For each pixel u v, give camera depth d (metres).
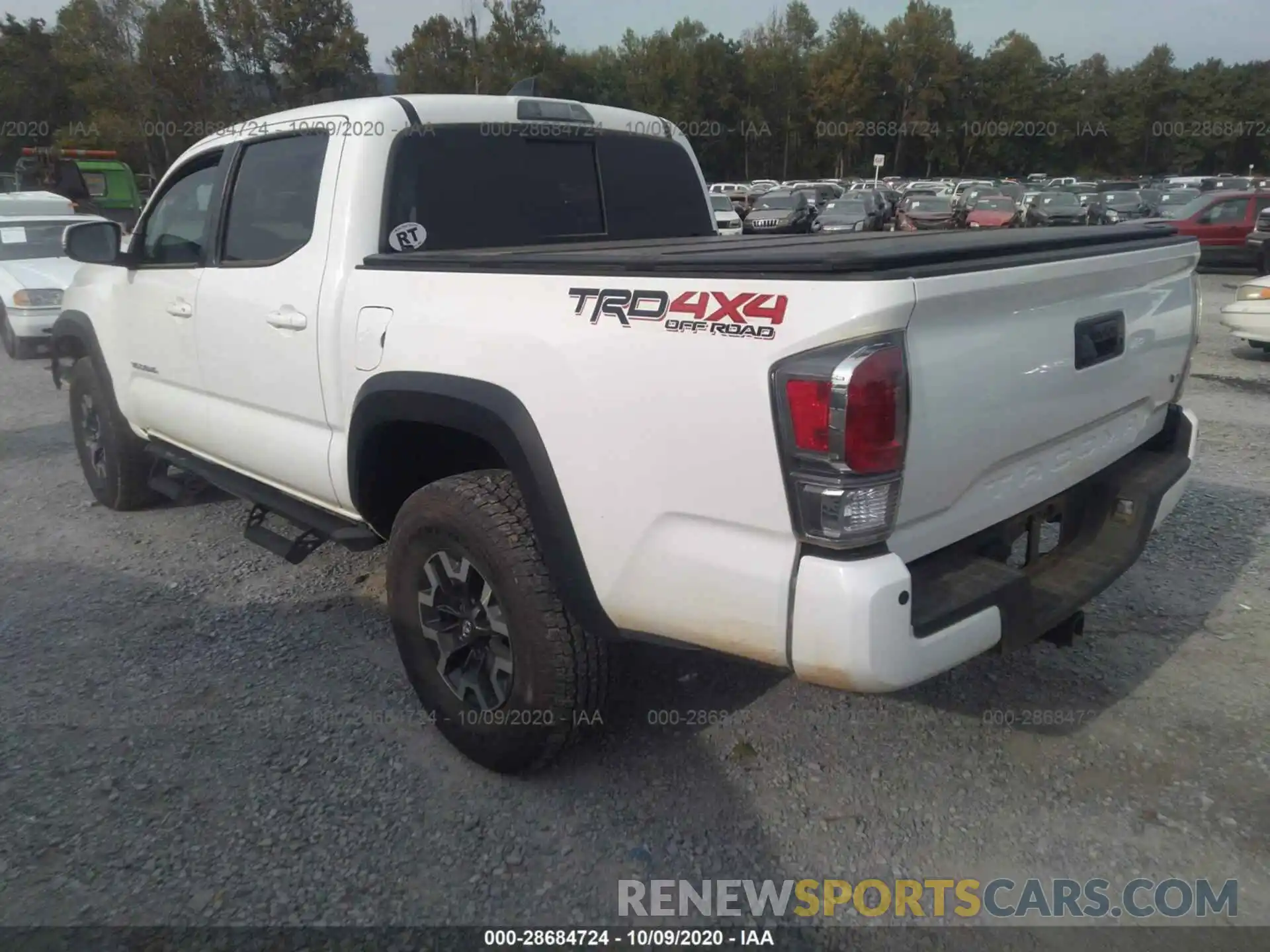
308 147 3.49
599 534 2.51
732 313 2.18
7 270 10.73
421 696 3.14
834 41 67.38
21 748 3.19
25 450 7.09
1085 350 2.71
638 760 3.07
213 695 3.51
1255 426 7.10
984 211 27.62
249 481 4.09
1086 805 2.84
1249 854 2.63
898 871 2.60
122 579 4.57
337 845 2.71
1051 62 76.88
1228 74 78.94
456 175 3.52
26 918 2.45
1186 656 3.66
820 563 2.13
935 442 2.22
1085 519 3.12
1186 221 18.78
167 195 4.31
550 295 2.56
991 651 2.44
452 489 2.85
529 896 2.52
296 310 3.36
